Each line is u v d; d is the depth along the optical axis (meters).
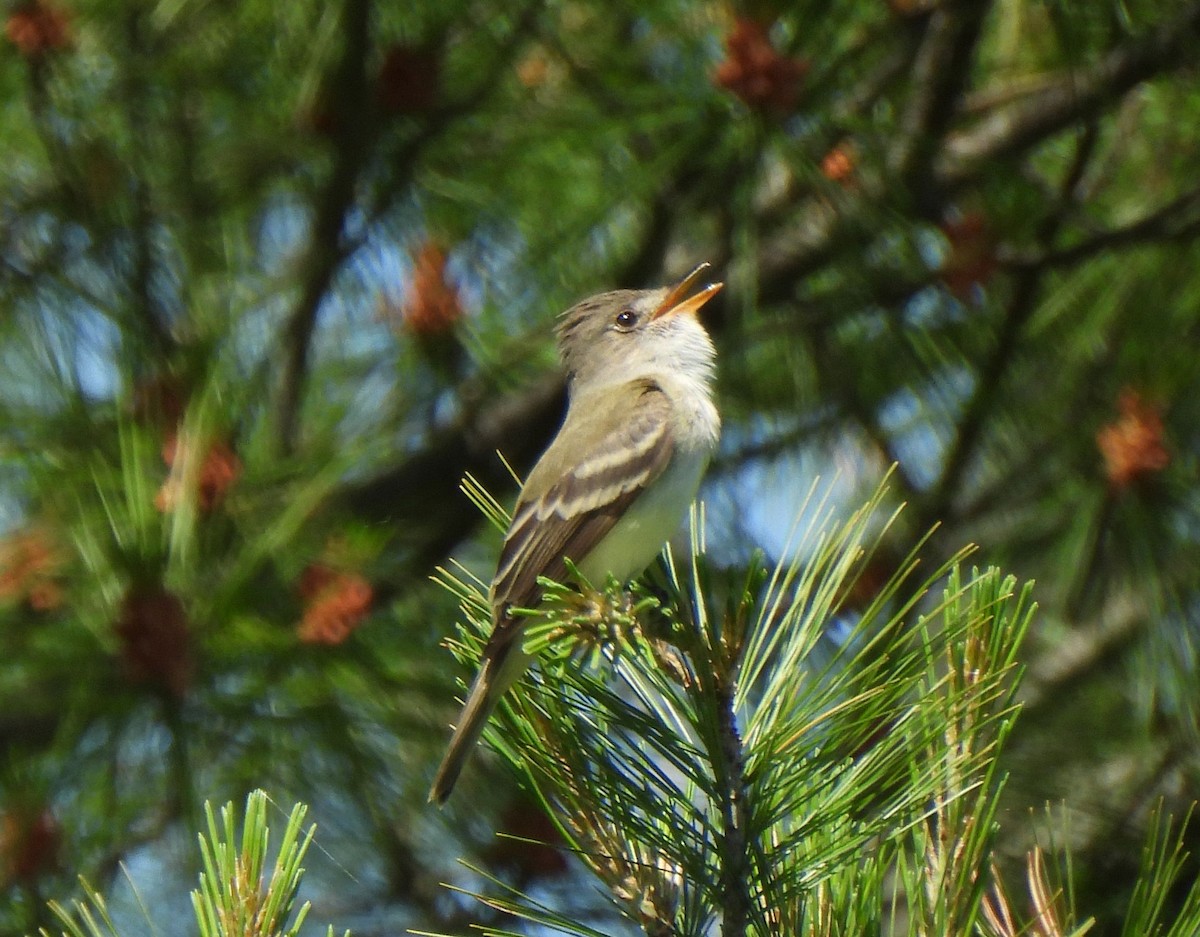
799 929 5.64
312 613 9.12
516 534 9.41
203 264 10.86
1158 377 10.54
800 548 6.23
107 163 10.59
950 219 11.59
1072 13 10.77
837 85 10.58
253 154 11.26
